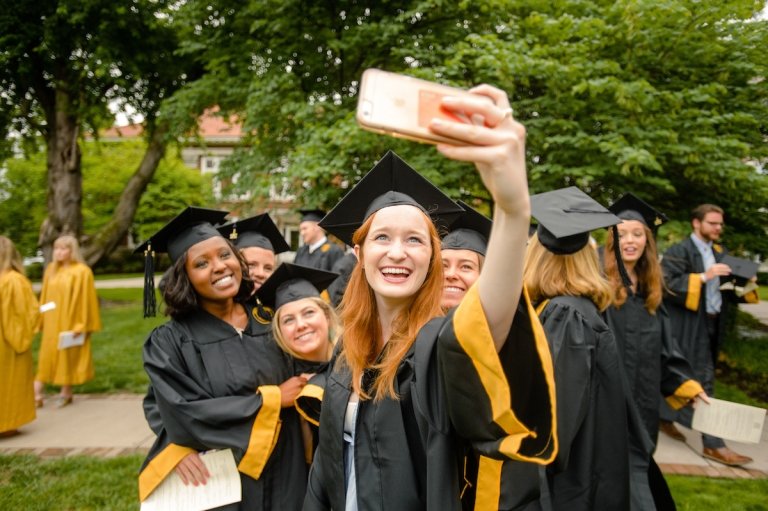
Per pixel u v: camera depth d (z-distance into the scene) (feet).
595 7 20.56
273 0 26.07
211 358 7.36
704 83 21.22
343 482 4.98
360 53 27.37
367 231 5.18
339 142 20.15
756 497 11.75
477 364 3.40
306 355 7.88
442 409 3.99
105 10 38.78
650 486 8.20
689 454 14.58
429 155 20.97
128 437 16.22
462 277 8.07
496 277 3.27
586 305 7.24
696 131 19.17
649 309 10.16
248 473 6.75
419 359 4.24
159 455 7.17
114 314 42.91
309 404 7.00
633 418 7.67
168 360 7.11
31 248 89.10
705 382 15.37
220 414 6.70
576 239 7.52
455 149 2.76
